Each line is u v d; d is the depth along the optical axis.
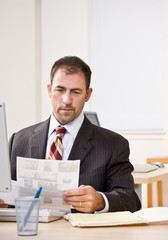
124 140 1.92
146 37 5.25
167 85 5.23
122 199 1.66
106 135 1.91
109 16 5.24
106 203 1.58
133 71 5.26
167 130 5.21
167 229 1.33
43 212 1.45
